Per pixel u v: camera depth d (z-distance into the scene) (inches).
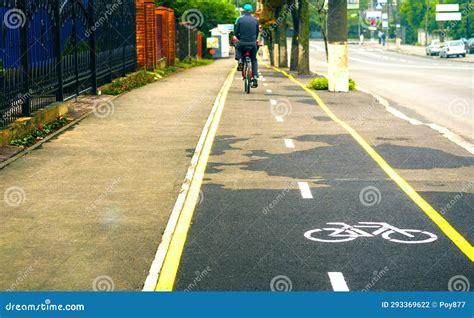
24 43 582.2
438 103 949.8
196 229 334.6
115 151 540.1
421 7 4886.8
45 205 380.2
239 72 1615.4
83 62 836.0
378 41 6092.5
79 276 271.6
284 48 2026.3
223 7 3080.7
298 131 642.8
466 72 1801.2
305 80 1332.4
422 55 3550.7
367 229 332.8
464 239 316.2
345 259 288.5
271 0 1940.2
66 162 498.0
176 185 429.4
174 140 592.4
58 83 698.2
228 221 347.9
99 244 311.3
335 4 1043.3
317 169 475.5
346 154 529.7
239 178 448.1
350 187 421.1
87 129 644.7
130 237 321.7
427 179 443.5
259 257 292.2
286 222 345.4
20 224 343.6
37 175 456.4
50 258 292.2
